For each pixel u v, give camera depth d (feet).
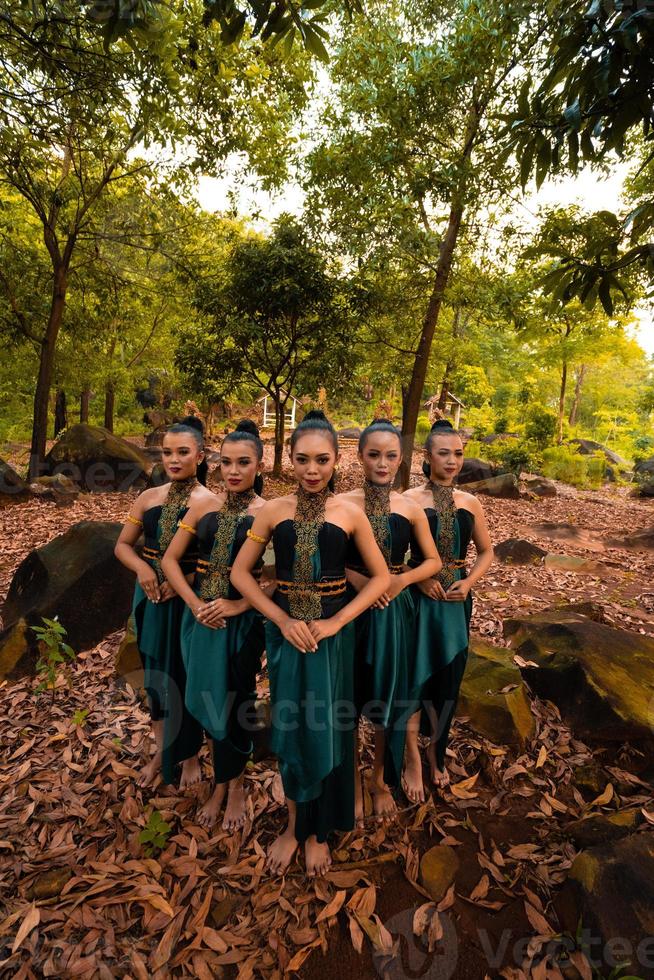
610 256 7.77
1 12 15.08
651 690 9.60
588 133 6.80
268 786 8.43
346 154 29.30
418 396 33.45
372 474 7.27
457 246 32.91
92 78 17.38
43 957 5.85
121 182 38.06
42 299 37.58
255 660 7.52
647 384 137.69
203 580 7.41
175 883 6.77
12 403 64.08
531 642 11.39
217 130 27.14
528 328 34.91
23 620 12.14
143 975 5.69
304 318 37.14
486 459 54.80
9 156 24.36
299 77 27.61
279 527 6.64
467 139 27.45
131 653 11.57
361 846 7.33
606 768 8.63
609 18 5.93
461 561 8.18
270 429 69.15
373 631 7.27
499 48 22.38
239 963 5.83
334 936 6.15
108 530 13.88
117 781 8.54
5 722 10.15
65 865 7.00
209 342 37.63
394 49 26.68
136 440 68.85
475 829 7.57
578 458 51.55
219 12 6.52
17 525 24.36
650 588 18.28
